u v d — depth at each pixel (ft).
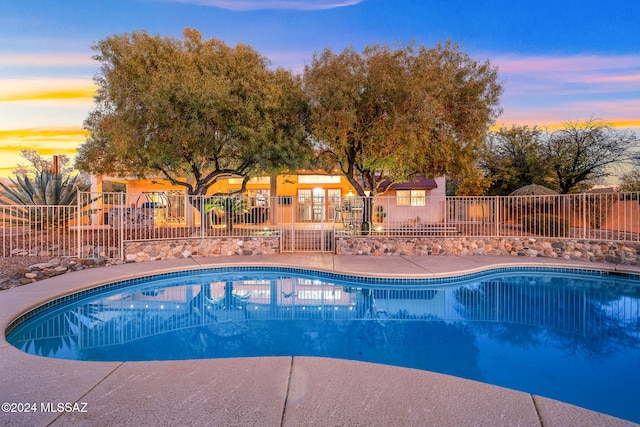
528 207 41.32
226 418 7.68
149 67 34.01
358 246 35.32
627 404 10.52
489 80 39.19
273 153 36.24
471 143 39.96
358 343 15.94
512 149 68.39
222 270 29.99
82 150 40.29
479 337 16.67
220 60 36.35
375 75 33.78
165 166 40.27
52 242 32.68
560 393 11.18
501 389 9.19
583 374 12.60
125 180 59.00
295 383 9.46
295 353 14.78
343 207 40.42
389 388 9.21
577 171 62.28
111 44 33.63
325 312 20.71
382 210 48.34
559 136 64.34
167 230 36.63
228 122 34.53
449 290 25.38
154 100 30.76
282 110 36.70
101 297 22.79
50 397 8.61
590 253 31.12
